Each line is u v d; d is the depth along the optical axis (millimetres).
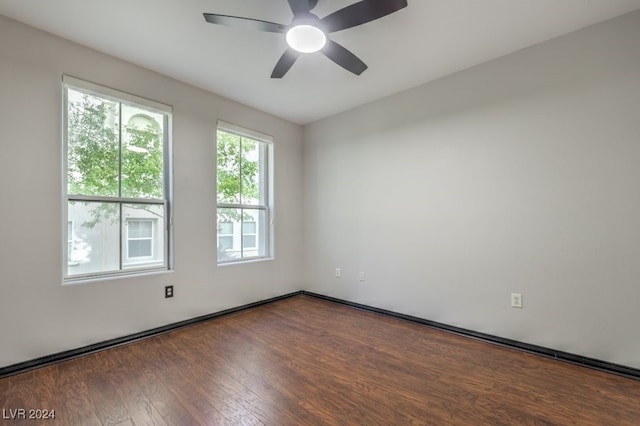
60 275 2322
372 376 2107
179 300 3033
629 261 2092
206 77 2984
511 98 2582
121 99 2654
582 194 2264
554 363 2293
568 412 1712
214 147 3359
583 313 2258
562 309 2344
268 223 4059
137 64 2734
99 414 1687
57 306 2301
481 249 2750
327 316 3428
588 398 1840
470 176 2814
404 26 2203
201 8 2008
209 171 3311
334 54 2129
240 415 1685
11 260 2111
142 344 2637
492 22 2172
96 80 2506
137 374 2117
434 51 2545
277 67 2330
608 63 2162
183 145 3086
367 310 3637
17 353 2125
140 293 2754
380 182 3514
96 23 2164
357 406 1768
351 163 3818
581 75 2264
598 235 2201
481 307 2746
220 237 3527
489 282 2701
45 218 2258
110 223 2656
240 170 3750
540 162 2443
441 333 2918
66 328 2340
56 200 2311
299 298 4223
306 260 4371
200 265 3217
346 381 2041
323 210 4156
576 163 2287
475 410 1731
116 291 2609
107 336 2547
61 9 2014
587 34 2238
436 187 3045
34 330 2197
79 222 2488
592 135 2223
